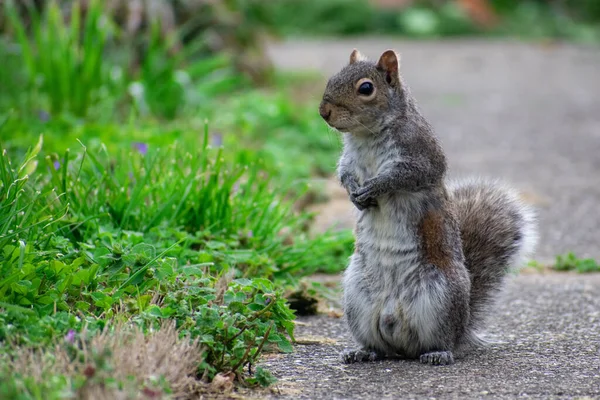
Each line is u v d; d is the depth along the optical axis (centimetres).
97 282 831
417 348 858
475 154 1986
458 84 3112
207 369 720
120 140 1405
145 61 1847
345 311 880
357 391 743
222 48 2272
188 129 1638
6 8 1761
